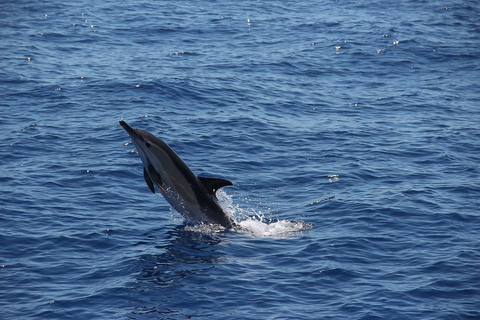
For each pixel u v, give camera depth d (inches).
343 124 1731.1
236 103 1877.5
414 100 1999.3
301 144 1550.2
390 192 1234.6
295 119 1766.7
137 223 1079.0
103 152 1423.5
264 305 805.2
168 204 1175.0
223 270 901.2
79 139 1503.4
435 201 1186.0
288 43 2758.4
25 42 2564.0
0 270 887.1
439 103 1972.2
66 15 3203.7
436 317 777.6
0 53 2348.7
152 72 2156.7
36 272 887.1
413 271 900.6
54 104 1776.6
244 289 845.2
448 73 2363.4
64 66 2204.7
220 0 3833.7
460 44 2785.4
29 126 1579.7
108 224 1065.5
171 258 940.6
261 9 3597.4
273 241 1012.5
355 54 2588.6
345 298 823.7
